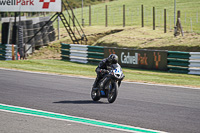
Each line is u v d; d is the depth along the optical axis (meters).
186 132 25.58
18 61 93.44
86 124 27.44
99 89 38.50
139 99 41.06
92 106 35.66
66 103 37.16
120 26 161.75
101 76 38.47
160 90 49.25
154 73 76.38
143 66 85.19
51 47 132.88
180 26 120.25
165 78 66.06
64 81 56.88
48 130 25.31
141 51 85.56
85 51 97.44
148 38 125.75
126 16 194.50
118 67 36.97
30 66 81.75
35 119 28.92
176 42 110.62
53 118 29.45
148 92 47.09
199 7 187.88
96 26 168.50
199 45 101.44
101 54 92.75
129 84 55.28
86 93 45.06
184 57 77.81
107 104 37.16
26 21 127.25
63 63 93.38
